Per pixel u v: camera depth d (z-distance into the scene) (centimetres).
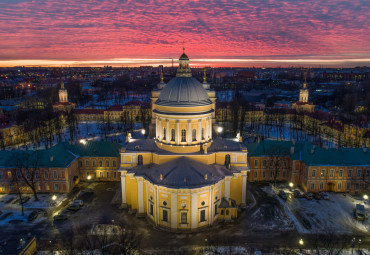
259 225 6781
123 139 14475
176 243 6081
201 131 7494
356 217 7125
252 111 18675
